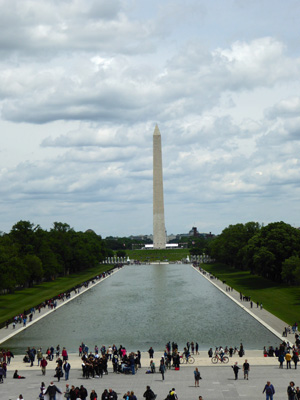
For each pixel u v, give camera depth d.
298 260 170.38
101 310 143.25
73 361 84.25
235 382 66.06
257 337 102.69
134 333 110.12
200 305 149.00
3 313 136.62
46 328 117.31
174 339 103.31
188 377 70.00
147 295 175.12
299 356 80.62
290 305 140.88
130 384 66.56
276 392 60.47
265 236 193.75
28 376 72.75
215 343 98.62
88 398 60.19
